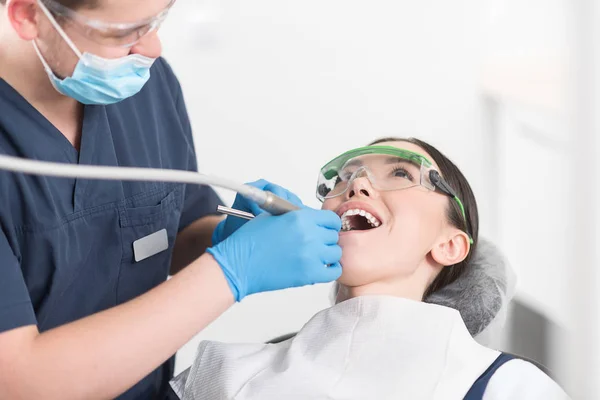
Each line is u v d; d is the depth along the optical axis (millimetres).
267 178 2252
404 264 1334
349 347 1245
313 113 2258
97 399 968
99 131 1239
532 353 1509
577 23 819
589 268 854
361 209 1352
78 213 1205
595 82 817
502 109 2230
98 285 1275
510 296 1478
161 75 1414
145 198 1304
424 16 2240
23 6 1010
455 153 2275
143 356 972
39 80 1134
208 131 2232
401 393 1163
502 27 2330
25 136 1142
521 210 2176
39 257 1141
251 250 1088
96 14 993
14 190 1099
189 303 1020
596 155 824
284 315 2158
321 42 2230
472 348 1231
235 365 1306
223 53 2207
